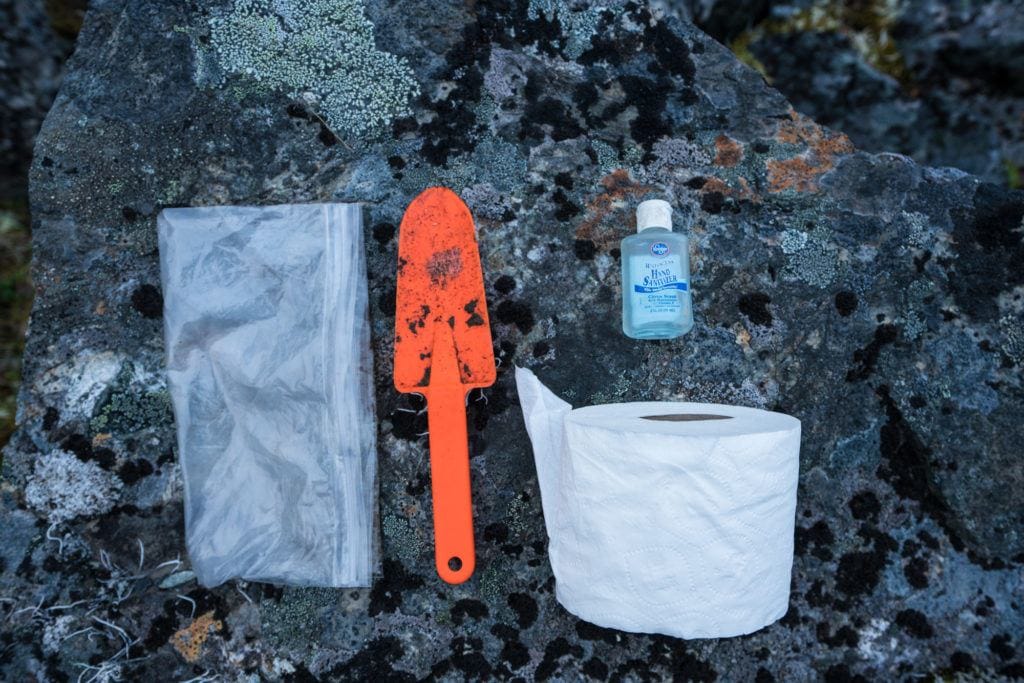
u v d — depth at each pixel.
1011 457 1.00
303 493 0.98
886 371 1.02
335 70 1.00
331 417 0.99
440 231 0.99
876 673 1.00
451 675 1.00
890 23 1.37
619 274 1.02
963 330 1.01
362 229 1.00
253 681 0.98
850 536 1.01
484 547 1.00
